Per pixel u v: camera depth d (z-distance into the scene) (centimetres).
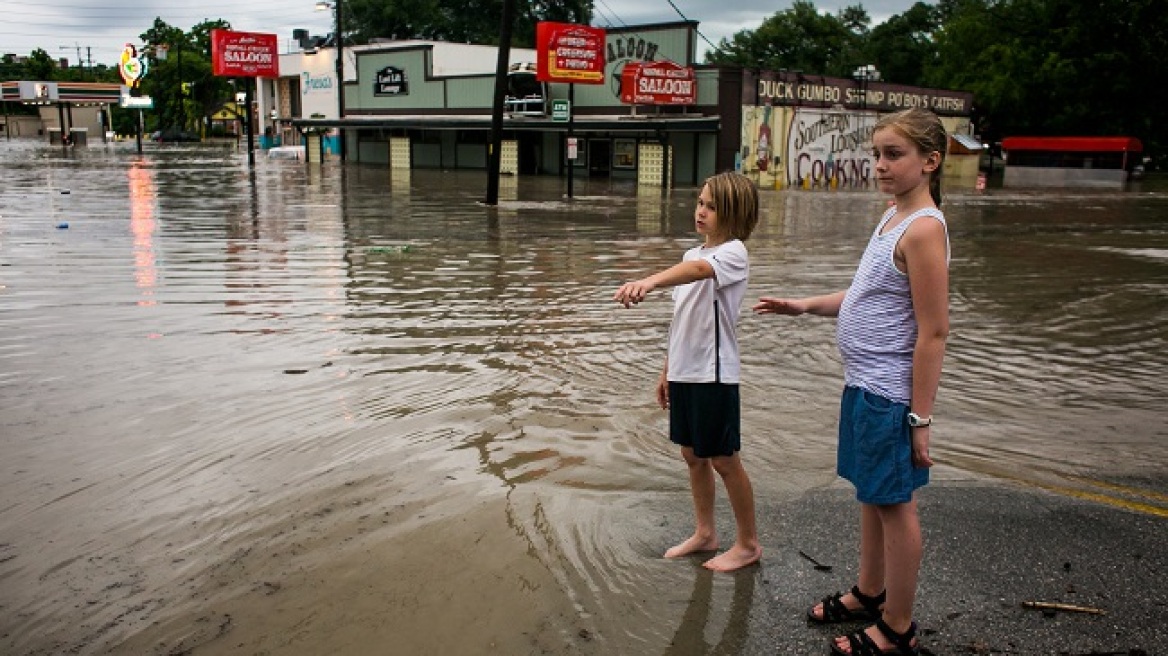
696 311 367
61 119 7275
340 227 1697
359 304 938
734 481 376
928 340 304
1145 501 457
